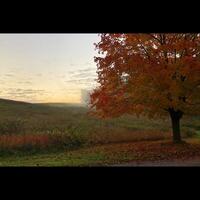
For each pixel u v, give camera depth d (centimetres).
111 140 3134
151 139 3388
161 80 2217
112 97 2395
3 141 2562
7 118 3900
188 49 2303
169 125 4350
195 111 2422
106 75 2358
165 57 2336
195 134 4016
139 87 2262
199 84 2306
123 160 1888
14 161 2150
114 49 2325
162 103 2323
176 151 2180
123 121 4341
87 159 1973
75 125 3834
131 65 2239
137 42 2292
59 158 2144
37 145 2647
